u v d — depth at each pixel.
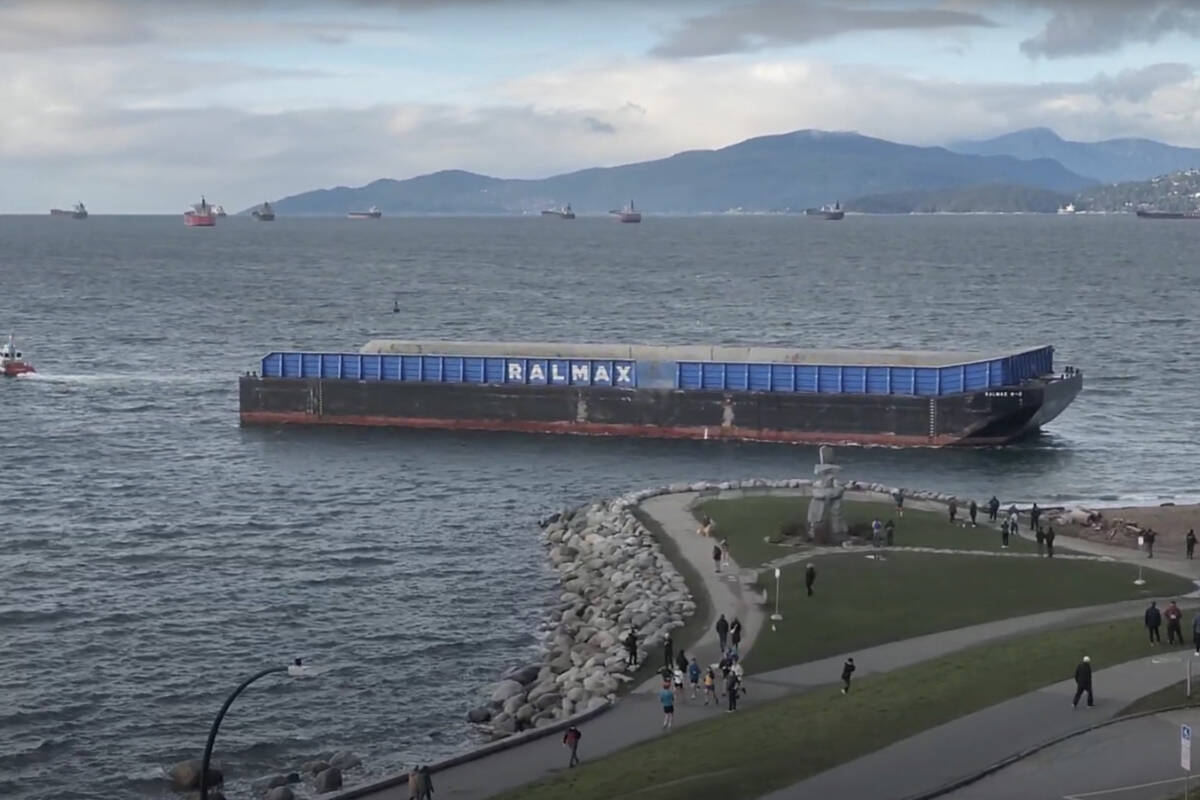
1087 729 57.09
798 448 142.50
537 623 88.00
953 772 53.50
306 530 110.62
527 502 121.06
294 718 72.56
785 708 64.19
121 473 130.75
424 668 79.94
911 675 67.38
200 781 64.12
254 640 84.31
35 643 83.12
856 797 51.78
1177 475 131.12
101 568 99.00
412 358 154.75
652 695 69.19
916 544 95.50
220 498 121.19
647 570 89.94
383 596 93.38
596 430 149.88
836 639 75.88
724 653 73.19
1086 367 198.00
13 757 67.50
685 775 55.69
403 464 135.88
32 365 196.12
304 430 152.88
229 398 173.25
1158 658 66.81
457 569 99.94
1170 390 178.12
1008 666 67.00
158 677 78.00
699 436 147.38
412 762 66.75
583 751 61.47
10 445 142.12
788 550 94.38
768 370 146.75
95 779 65.31
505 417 151.88
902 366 146.12
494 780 58.47
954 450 140.88
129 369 196.62
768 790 53.06
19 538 106.69
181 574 97.81
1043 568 89.25
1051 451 140.88
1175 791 49.91
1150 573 88.00
